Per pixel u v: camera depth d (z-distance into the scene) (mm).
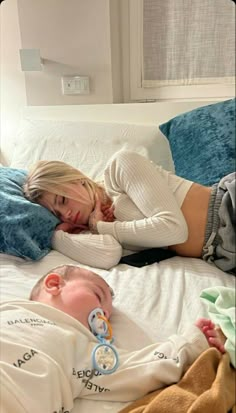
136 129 1828
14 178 1414
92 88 2166
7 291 1017
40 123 1973
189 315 959
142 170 1312
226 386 716
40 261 1200
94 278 959
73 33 2098
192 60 2115
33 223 1232
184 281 1120
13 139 2254
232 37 2043
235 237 1215
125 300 1012
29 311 836
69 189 1304
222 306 854
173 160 1698
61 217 1324
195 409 660
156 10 2082
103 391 750
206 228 1275
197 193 1317
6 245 1188
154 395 731
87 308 886
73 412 727
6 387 677
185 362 776
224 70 2100
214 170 1562
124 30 2127
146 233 1229
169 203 1260
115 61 2152
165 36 2107
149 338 880
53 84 2191
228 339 787
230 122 1633
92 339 833
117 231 1269
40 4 2082
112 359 779
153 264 1235
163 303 1006
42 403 690
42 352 740
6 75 2221
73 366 757
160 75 2174
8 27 2143
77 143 1827
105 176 1408
